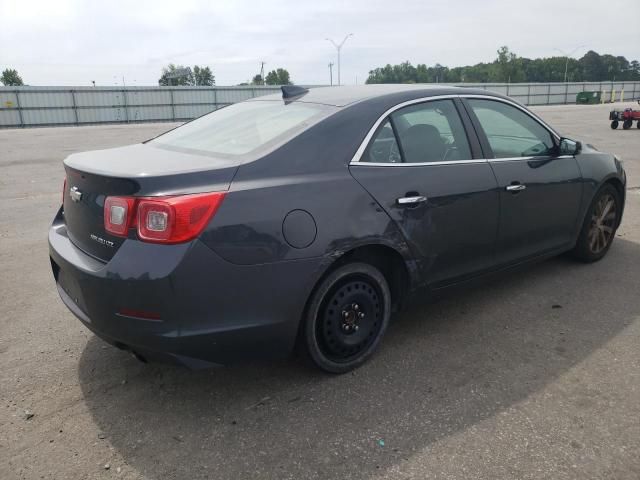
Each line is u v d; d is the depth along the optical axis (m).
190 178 2.50
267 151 2.78
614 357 3.24
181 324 2.46
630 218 6.42
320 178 2.82
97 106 48.22
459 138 3.56
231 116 3.64
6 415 2.76
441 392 2.90
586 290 4.27
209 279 2.47
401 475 2.29
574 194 4.33
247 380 3.06
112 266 2.47
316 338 2.95
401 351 3.36
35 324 3.84
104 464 2.39
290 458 2.41
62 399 2.90
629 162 11.31
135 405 2.84
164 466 2.37
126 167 2.67
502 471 2.29
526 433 2.54
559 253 4.46
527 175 3.87
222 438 2.56
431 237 3.27
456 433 2.55
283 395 2.90
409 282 3.26
